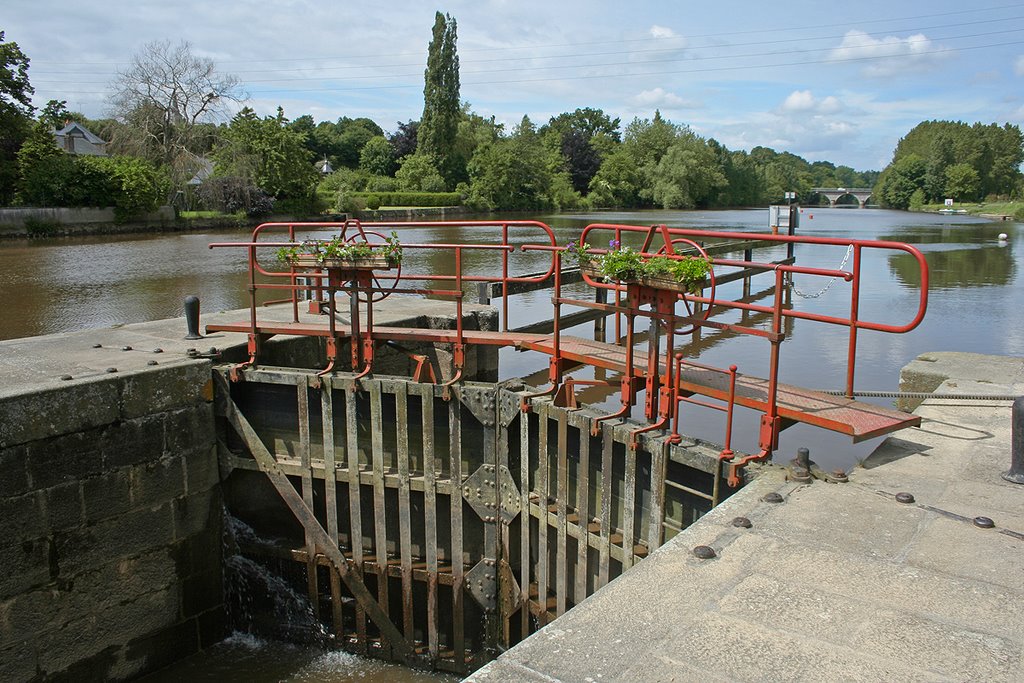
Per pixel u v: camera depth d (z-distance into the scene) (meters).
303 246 8.07
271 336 8.73
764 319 17.48
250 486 8.30
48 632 6.79
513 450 7.39
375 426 7.74
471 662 7.83
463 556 7.75
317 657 8.09
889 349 13.66
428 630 7.95
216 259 26.81
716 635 3.36
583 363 7.40
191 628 7.98
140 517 7.41
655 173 86.00
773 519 4.44
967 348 13.65
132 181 42.88
